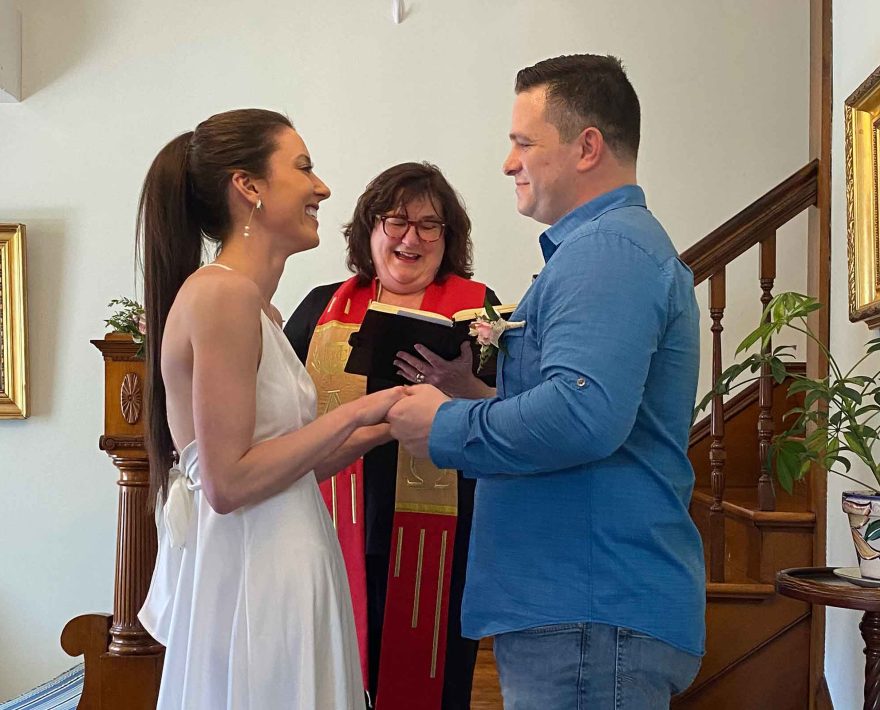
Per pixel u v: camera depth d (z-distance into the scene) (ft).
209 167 5.49
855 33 9.12
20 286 14.30
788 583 6.83
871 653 6.62
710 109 14.21
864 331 8.72
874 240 8.30
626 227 5.06
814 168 10.11
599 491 5.09
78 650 9.70
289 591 5.13
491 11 14.38
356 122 14.44
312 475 5.59
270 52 14.49
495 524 5.31
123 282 14.52
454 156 14.40
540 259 14.34
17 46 14.29
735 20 14.20
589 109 5.37
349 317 8.40
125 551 9.61
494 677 11.28
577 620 5.03
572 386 4.69
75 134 14.55
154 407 5.60
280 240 5.61
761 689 9.40
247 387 5.05
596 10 14.29
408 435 5.31
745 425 13.38
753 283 13.92
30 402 14.52
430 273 8.38
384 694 7.89
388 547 8.03
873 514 6.58
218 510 5.07
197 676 5.18
